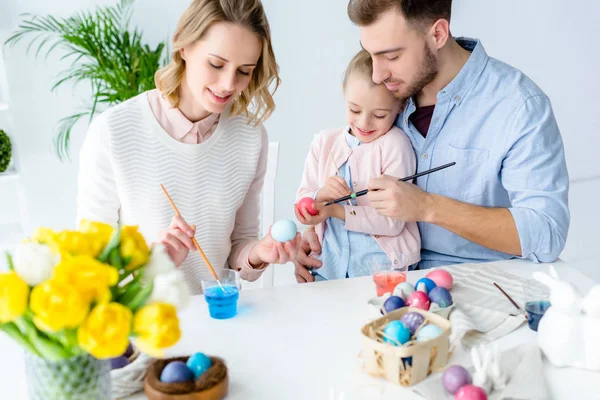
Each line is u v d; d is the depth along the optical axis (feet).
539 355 3.78
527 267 5.37
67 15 10.14
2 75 10.12
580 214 11.94
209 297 4.41
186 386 3.33
